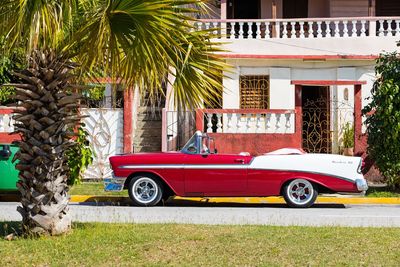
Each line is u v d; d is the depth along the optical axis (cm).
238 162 1447
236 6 2609
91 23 803
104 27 784
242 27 2267
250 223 1124
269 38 2264
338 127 2147
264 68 2250
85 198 1639
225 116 2020
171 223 1059
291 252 786
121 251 789
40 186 869
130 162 1489
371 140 1756
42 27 777
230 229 960
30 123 855
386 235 912
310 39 2261
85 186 1816
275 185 1445
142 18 781
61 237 873
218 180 1453
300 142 2000
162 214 1313
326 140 2134
